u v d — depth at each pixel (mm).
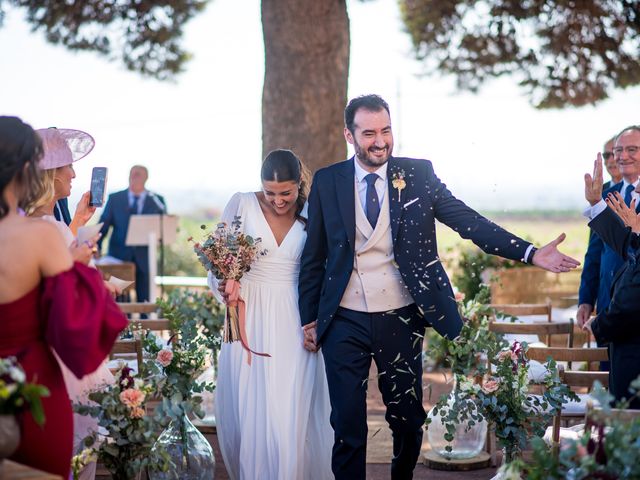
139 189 10742
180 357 4508
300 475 4480
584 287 5449
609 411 2861
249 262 4434
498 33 10391
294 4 7438
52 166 3992
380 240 4207
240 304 4453
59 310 2766
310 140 7508
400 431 4379
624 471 2670
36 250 2801
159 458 4031
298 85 7500
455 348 5164
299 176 4430
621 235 4238
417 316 4297
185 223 25859
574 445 2766
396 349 4246
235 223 4430
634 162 5109
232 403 4645
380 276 4215
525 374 4418
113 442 3820
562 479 2846
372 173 4254
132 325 4844
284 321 4520
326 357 4293
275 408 4445
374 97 4211
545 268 3969
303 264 4441
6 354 2824
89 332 2771
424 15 10867
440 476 5152
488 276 8906
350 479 4211
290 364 4500
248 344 4531
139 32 10148
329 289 4258
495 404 4336
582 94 10266
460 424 5250
